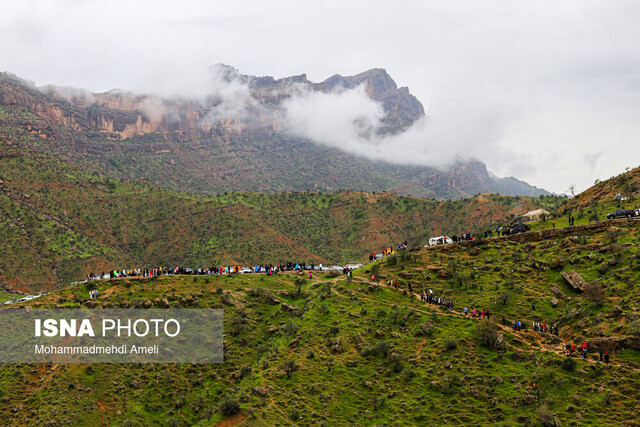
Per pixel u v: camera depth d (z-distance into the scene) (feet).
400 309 418.31
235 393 370.53
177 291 495.82
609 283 377.30
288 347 410.31
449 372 347.77
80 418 356.18
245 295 507.30
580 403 300.20
